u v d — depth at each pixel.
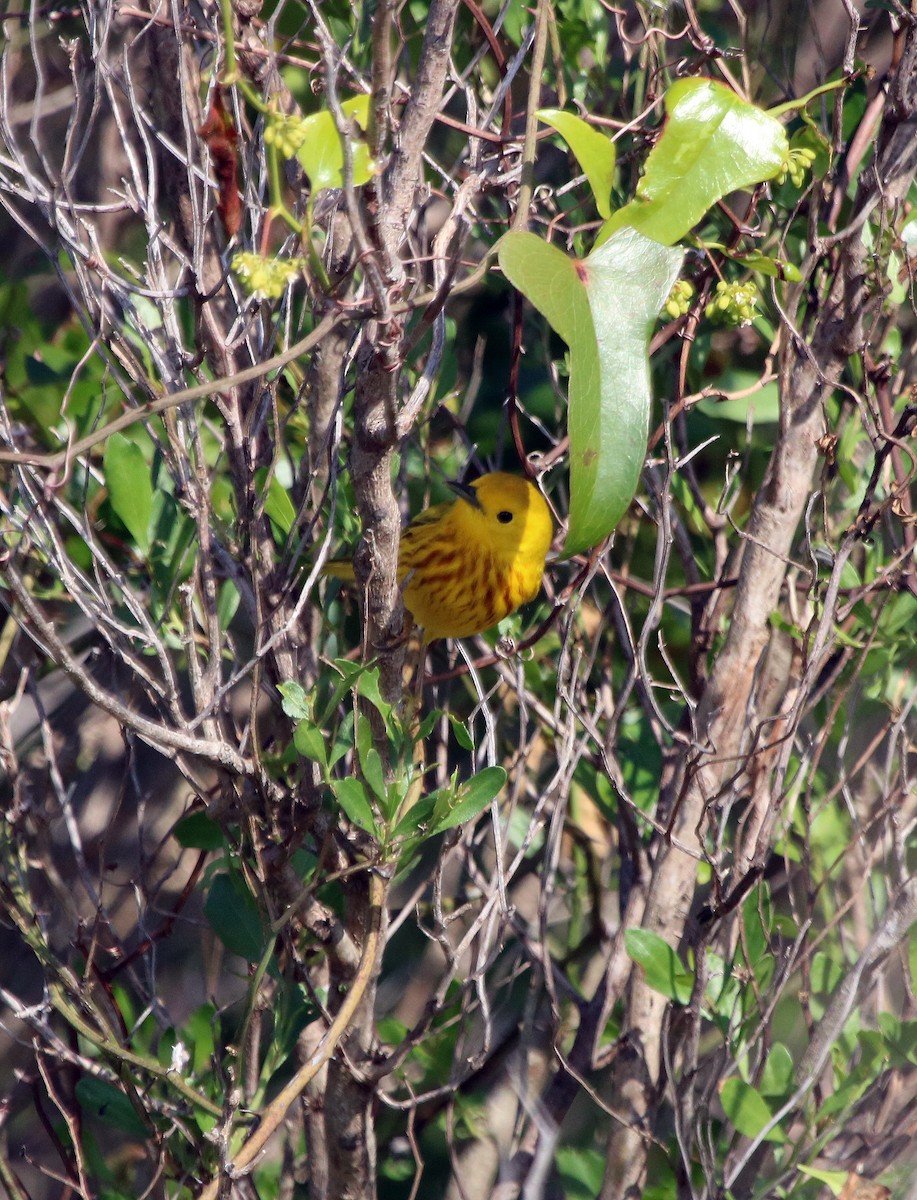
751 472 11.23
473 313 12.15
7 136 7.18
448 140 10.81
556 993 10.52
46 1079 8.56
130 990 10.64
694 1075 8.24
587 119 8.38
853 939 9.30
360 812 7.08
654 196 5.95
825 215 9.48
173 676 7.11
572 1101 10.01
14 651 9.51
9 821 9.20
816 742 8.70
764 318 10.19
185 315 9.31
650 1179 9.77
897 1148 8.44
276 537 8.75
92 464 9.97
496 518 9.67
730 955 9.06
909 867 9.38
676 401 9.23
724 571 10.27
